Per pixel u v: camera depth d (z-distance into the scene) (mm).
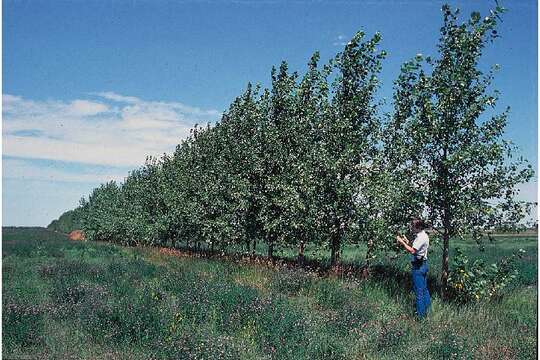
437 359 7754
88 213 61125
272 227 17094
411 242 12875
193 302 10016
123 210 44781
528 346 8375
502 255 23266
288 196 15617
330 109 15078
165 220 30547
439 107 12305
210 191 21750
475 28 12234
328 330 8867
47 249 27609
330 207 14414
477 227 12492
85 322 8891
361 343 8320
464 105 12438
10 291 11961
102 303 9867
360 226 14117
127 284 13164
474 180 12445
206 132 25875
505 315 11125
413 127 12648
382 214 13398
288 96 17438
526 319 10805
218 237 20688
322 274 15141
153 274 15898
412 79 13016
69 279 13852
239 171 19281
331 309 10734
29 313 9055
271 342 8047
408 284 13484
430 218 12797
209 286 11469
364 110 15008
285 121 17297
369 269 14164
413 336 8922
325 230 14969
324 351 7695
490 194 12164
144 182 37750
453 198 12242
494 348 8477
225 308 9930
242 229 18906
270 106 17953
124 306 9273
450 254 23703
